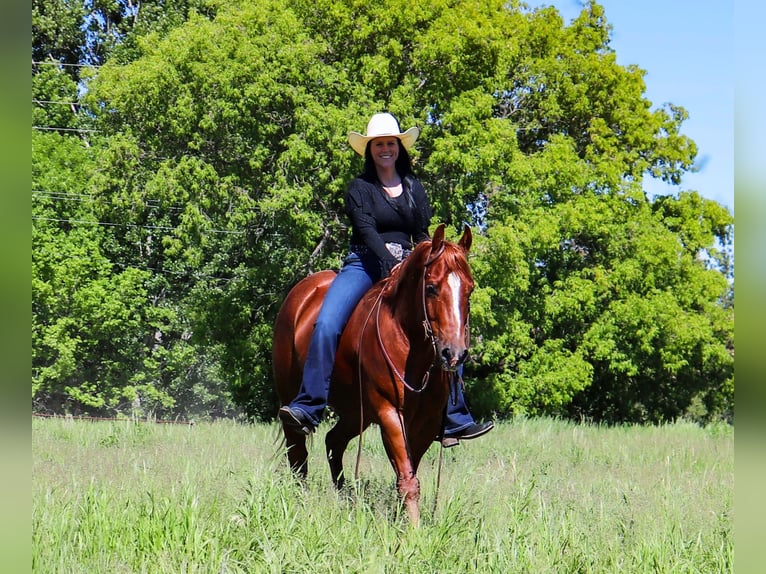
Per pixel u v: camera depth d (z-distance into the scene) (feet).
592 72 91.30
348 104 73.15
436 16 76.33
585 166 87.04
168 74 73.20
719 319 92.84
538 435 43.45
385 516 17.38
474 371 94.12
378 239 19.97
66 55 123.24
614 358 89.40
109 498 18.60
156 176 74.08
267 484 17.94
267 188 72.74
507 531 16.48
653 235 88.38
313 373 19.88
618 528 18.06
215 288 95.86
